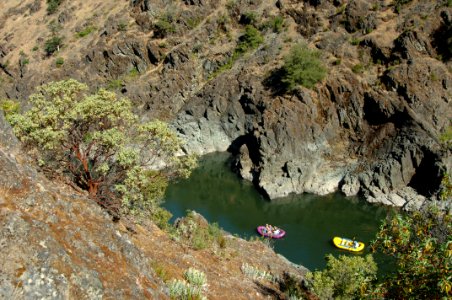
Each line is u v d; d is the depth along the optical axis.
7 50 93.19
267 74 63.78
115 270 10.15
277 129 54.72
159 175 18.88
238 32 74.81
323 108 57.59
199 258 19.19
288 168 51.97
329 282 19.45
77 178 16.66
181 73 72.62
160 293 11.23
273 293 18.75
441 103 52.12
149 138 18.12
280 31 70.62
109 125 17.52
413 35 56.53
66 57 83.81
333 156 55.28
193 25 78.19
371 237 41.22
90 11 92.94
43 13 99.44
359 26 63.28
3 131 12.60
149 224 20.80
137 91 73.62
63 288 8.21
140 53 77.25
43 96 16.88
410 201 46.69
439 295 9.58
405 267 10.77
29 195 9.88
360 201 49.41
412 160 49.22
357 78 57.22
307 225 43.91
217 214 46.72
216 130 66.19
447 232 10.80
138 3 84.62
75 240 9.82
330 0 68.50
